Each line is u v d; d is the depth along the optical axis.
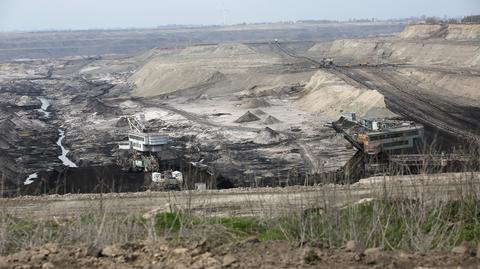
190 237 22.91
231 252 19.50
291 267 17.73
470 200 28.05
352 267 17.61
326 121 111.31
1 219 28.69
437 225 23.09
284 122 113.75
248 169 79.38
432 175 36.53
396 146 78.19
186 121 120.56
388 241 22.38
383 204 27.25
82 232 24.03
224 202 40.50
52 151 100.06
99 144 102.50
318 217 24.83
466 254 18.77
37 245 22.19
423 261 18.06
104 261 18.95
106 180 70.31
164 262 18.64
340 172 64.25
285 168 78.88
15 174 80.00
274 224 27.95
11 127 115.69
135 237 24.06
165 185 63.81
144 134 83.88
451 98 121.81
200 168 78.19
